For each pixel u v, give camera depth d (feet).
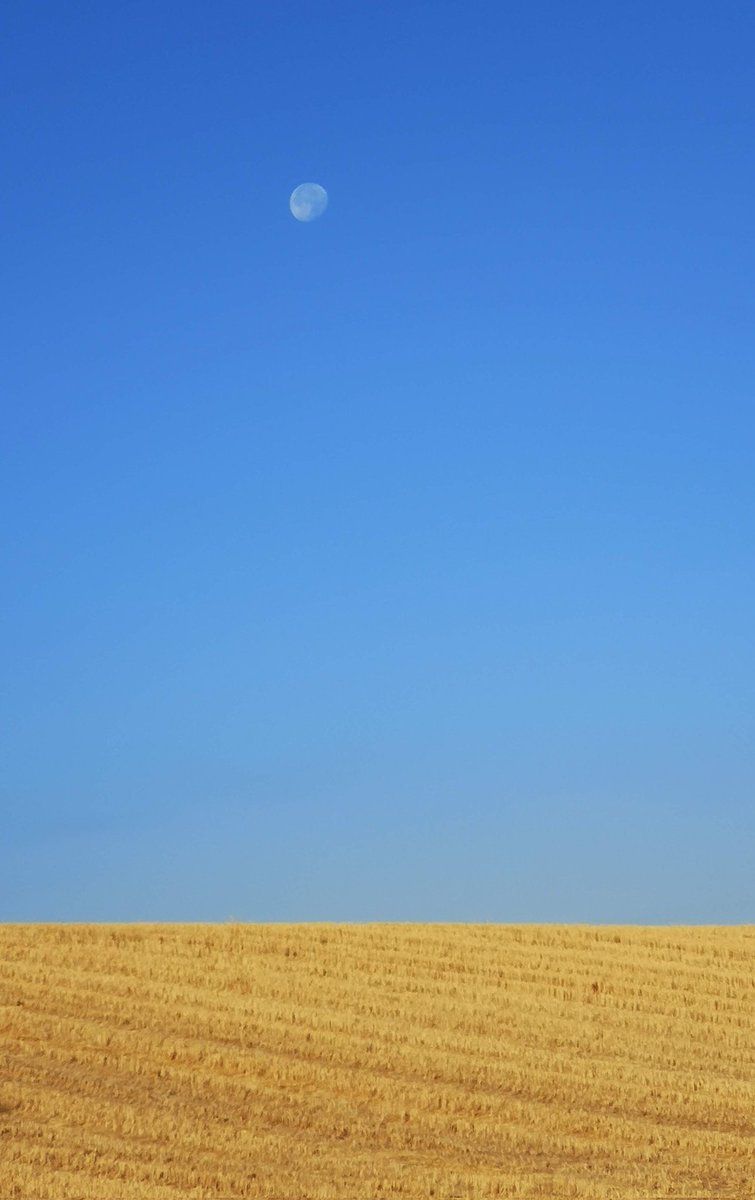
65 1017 99.25
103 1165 67.72
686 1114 82.48
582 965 122.83
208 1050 91.50
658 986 116.37
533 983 116.16
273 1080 86.58
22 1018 97.91
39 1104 78.13
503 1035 100.12
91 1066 88.38
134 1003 103.76
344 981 114.32
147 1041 93.56
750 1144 75.82
